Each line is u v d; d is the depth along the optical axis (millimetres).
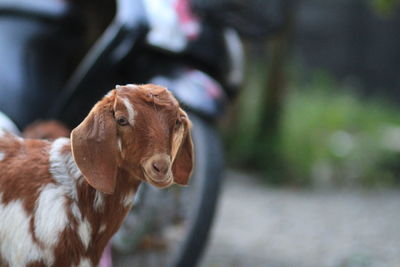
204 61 4586
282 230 6863
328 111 12242
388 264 5621
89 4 5309
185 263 4137
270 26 4863
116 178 2658
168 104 2484
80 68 4980
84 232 2684
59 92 4887
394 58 20219
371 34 20250
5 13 4965
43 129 4168
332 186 9898
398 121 13500
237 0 4645
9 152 2791
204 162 4227
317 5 20250
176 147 2537
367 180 10172
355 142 11023
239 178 9852
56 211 2641
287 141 10398
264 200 8461
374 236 6664
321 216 7621
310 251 6062
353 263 5652
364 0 20219
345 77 20031
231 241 6324
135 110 2438
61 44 5051
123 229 4273
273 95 10414
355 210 8055
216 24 4715
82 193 2691
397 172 10508
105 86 4582
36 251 2619
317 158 10328
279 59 10406
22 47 4809
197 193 4207
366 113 13164
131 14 4414
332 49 20297
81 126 2471
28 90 4629
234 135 10453
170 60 4566
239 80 4980
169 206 4441
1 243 2662
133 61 4570
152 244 4473
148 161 2404
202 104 4234
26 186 2684
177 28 4527
